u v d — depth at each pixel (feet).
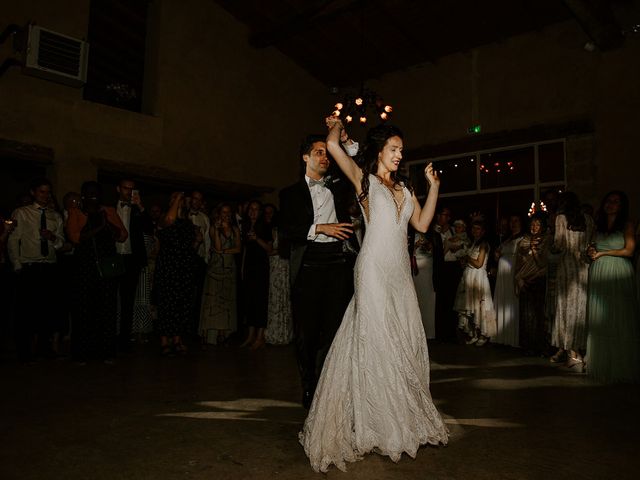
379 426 7.30
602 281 14.07
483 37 27.68
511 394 11.86
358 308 7.70
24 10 22.33
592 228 15.94
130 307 18.28
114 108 25.27
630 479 6.78
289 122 32.96
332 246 9.54
